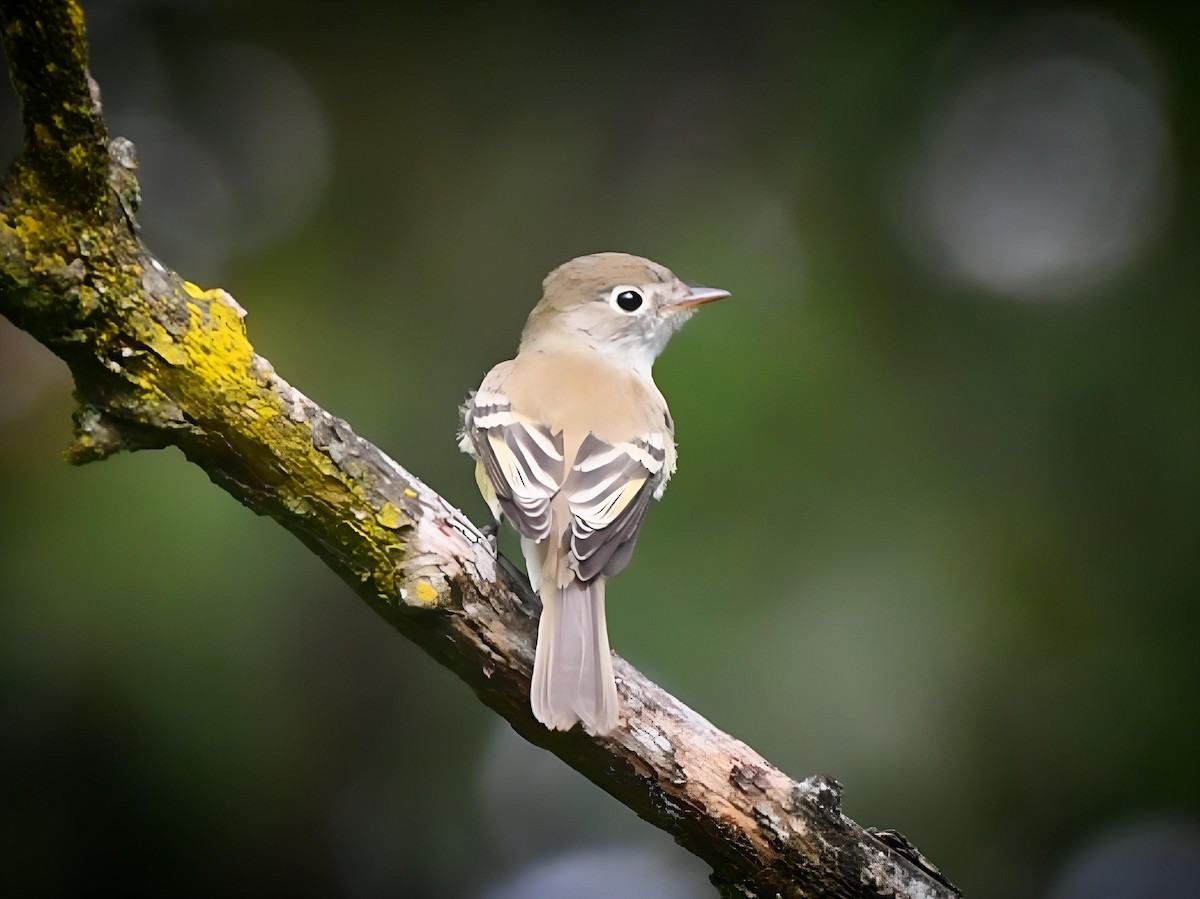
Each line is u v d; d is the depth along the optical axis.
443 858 10.91
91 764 9.10
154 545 9.14
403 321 11.45
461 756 11.05
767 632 10.06
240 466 5.74
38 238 5.14
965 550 10.34
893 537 10.33
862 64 11.70
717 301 9.52
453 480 10.73
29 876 9.12
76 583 9.03
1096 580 10.34
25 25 4.79
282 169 11.91
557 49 12.45
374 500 5.88
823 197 11.55
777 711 9.96
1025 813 10.08
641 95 12.50
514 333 11.69
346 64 12.13
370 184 11.88
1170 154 11.34
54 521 9.14
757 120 12.27
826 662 10.07
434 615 6.08
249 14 12.05
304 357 10.95
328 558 6.02
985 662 10.17
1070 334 10.87
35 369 10.05
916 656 10.12
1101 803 10.07
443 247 11.83
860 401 10.60
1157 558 10.36
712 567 10.12
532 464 7.35
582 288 9.30
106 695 9.01
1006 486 10.53
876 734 10.03
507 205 12.09
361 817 10.73
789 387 10.53
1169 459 10.49
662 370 10.42
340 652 10.58
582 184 12.27
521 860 11.04
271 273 11.38
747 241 11.53
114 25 12.00
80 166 5.09
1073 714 10.12
